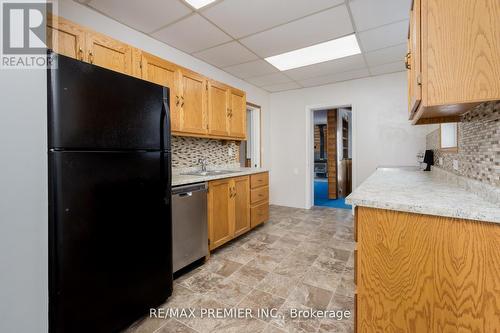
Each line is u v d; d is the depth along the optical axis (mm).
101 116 1258
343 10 2053
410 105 1635
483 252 886
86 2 1896
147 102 1520
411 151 3523
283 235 3021
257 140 4410
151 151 1552
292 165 4559
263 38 2529
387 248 1073
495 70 865
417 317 1013
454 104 950
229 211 2660
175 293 1792
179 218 2008
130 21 2188
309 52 2883
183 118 2385
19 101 981
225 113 3000
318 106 4246
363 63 3223
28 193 1008
